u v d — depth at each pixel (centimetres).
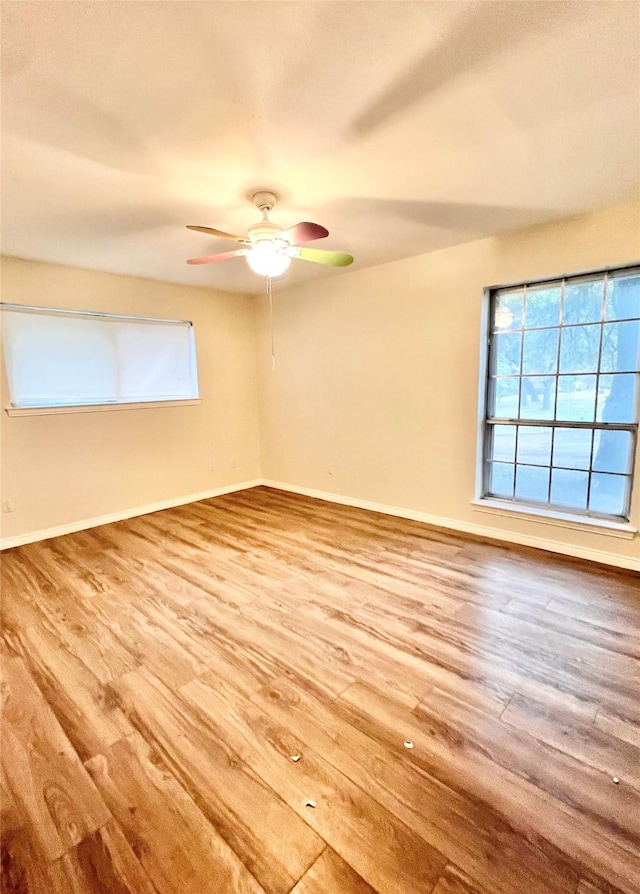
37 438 364
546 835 126
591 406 304
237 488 525
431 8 120
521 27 126
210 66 139
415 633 226
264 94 154
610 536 297
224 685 191
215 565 313
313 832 129
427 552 327
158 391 443
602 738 159
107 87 148
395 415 403
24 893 114
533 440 334
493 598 258
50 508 375
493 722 168
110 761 154
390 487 418
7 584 287
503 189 237
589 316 297
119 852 124
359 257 367
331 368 448
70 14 119
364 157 199
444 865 119
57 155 191
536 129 179
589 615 239
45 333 364
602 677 191
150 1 115
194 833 129
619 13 121
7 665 206
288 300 476
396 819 132
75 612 251
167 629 234
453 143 189
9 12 117
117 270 385
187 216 263
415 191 237
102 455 404
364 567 304
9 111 159
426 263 360
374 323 404
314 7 118
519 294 326
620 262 269
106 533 383
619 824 129
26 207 245
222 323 489
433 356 368
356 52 135
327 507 450
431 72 144
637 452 284
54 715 175
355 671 198
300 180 220
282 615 245
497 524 351
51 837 128
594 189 239
